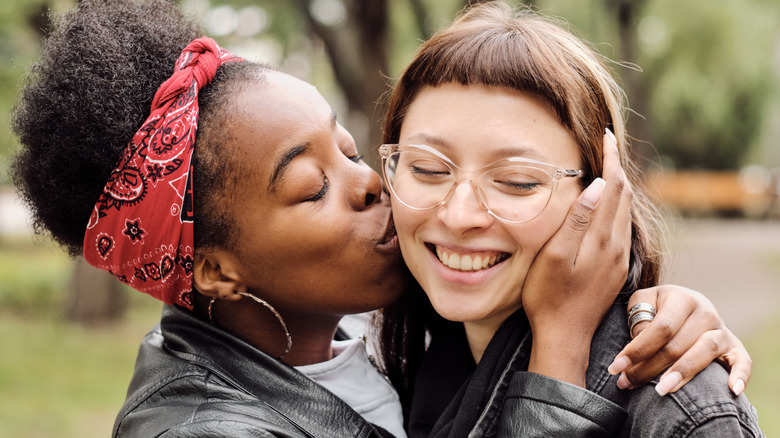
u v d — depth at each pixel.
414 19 10.40
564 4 11.78
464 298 1.51
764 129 24.42
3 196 19.19
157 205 1.54
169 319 1.74
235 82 1.59
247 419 1.46
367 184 1.61
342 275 1.60
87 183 1.58
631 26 11.77
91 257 1.65
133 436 1.53
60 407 5.83
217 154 1.55
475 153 1.44
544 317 1.47
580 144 1.51
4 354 7.56
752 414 1.36
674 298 1.44
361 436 1.56
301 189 1.55
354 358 1.80
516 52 1.45
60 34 1.60
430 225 1.51
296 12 11.07
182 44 1.68
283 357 1.73
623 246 1.50
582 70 1.55
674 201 24.55
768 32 17.25
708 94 22.41
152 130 1.54
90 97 1.52
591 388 1.44
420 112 1.52
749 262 14.44
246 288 1.64
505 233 1.46
